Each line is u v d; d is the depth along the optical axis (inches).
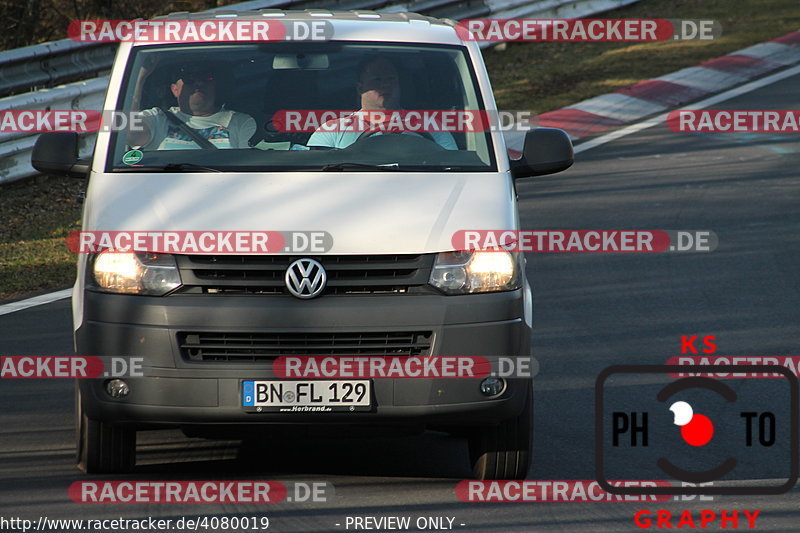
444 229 828.0
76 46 2058.3
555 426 997.2
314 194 853.2
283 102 948.6
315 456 937.5
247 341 799.7
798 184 1897.1
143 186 870.4
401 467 912.9
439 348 805.9
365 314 798.5
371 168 896.3
